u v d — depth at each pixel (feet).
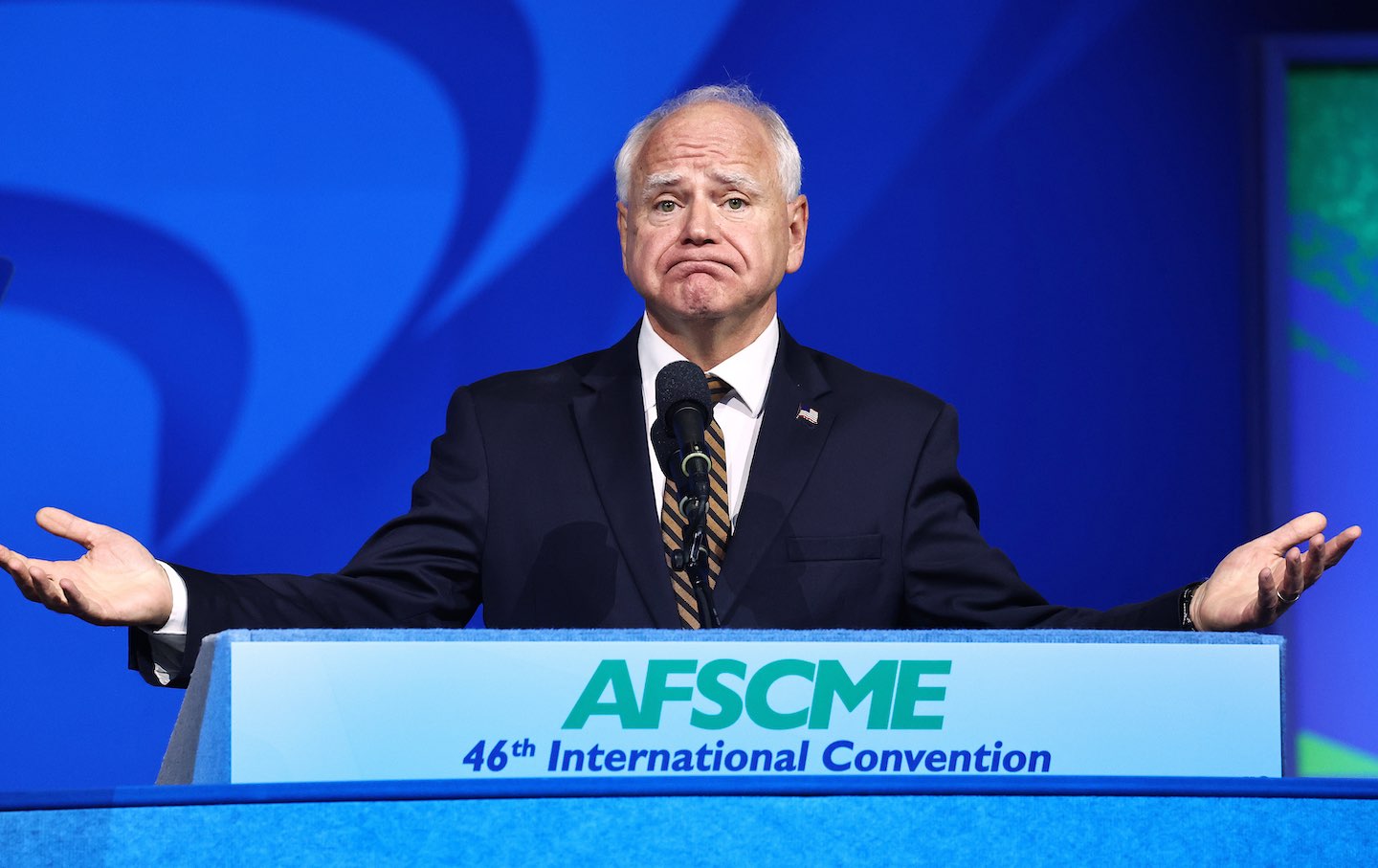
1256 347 36.78
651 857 10.66
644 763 12.61
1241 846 10.96
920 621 20.31
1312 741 38.04
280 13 35.45
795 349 22.34
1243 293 36.81
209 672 12.42
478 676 12.51
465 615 20.72
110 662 34.37
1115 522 36.29
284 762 12.19
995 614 19.83
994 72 36.70
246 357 34.91
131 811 10.43
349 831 10.52
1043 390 36.40
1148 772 13.17
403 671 12.45
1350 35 37.19
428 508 20.57
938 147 36.52
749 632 12.87
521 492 20.68
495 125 35.76
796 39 36.37
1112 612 18.13
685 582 19.79
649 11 36.11
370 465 35.01
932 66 36.63
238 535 34.60
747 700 12.78
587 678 12.63
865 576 20.04
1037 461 36.27
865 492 20.65
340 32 35.58
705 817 10.75
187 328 34.86
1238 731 13.35
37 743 33.99
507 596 20.30
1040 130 36.70
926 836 10.83
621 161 22.62
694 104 21.68
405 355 35.27
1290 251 38.32
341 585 18.84
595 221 35.76
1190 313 36.70
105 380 34.55
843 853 10.77
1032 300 36.45
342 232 35.35
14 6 34.88
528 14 35.94
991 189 36.55
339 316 35.19
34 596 15.56
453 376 35.32
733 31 36.24
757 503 20.27
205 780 12.15
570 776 12.23
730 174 20.98
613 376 21.77
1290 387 38.04
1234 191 36.94
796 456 20.77
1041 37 36.81
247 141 35.27
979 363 36.32
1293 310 38.29
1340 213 38.47
